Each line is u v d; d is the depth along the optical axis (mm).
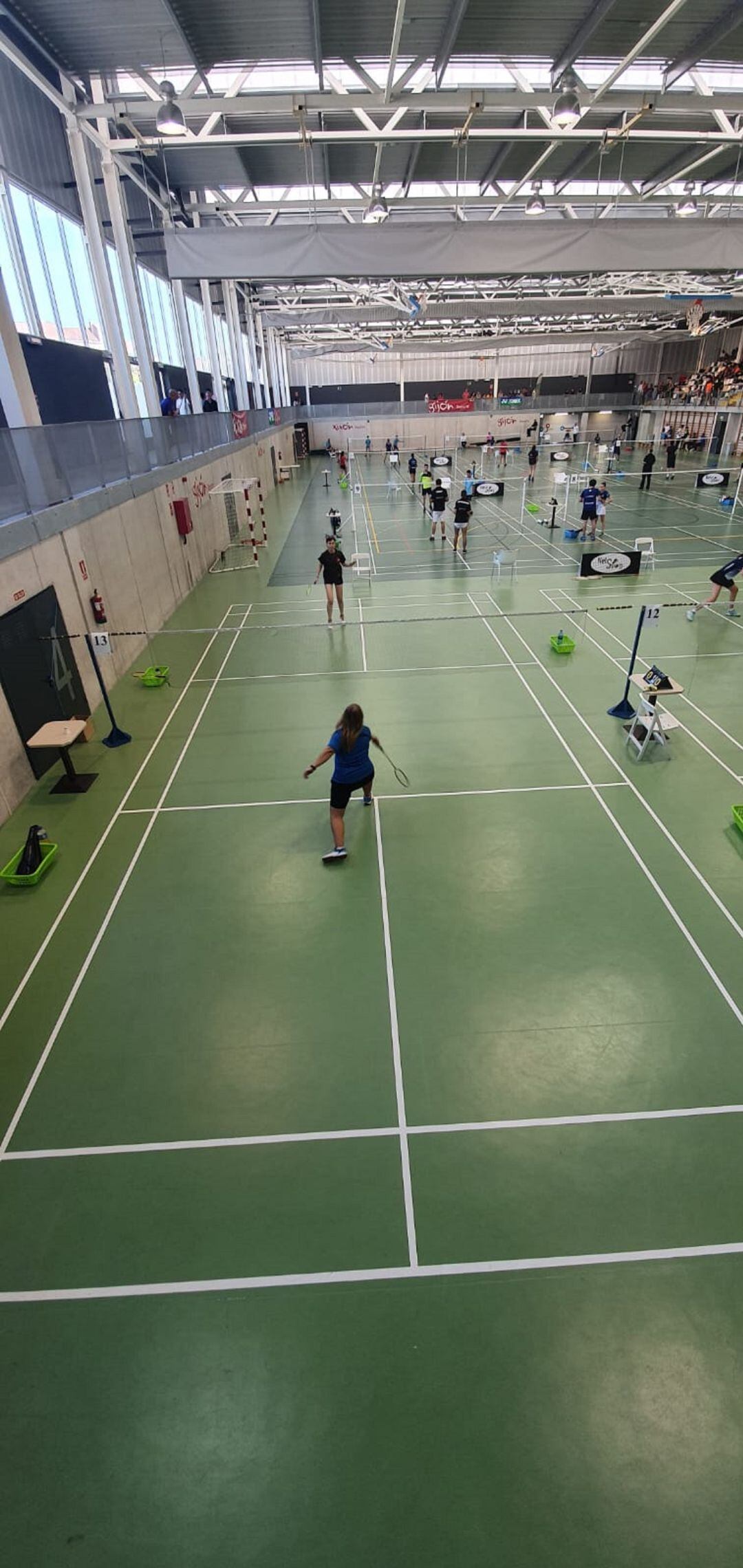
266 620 15055
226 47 11172
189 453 17984
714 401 42156
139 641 13102
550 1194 4262
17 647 8461
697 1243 3994
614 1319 3672
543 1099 4824
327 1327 3688
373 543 22672
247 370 33781
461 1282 3852
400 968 5930
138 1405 3432
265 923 6500
